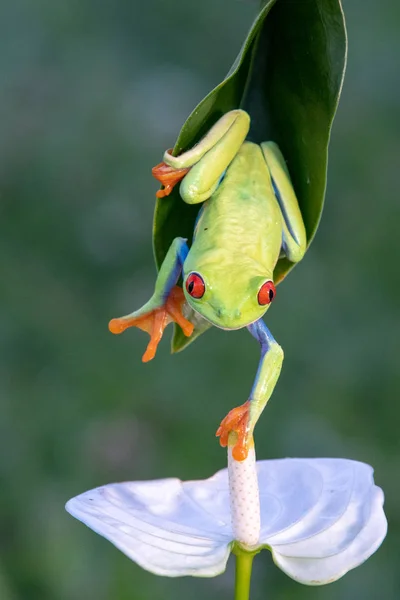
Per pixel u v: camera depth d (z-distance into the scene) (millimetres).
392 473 1598
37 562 1351
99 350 1866
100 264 2127
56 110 2514
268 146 910
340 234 2123
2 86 2578
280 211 908
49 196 2279
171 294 909
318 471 955
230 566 1473
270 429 1674
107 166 2348
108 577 1351
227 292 893
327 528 936
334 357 1818
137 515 933
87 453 1628
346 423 1690
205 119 905
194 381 1771
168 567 917
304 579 924
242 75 907
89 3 2854
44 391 1760
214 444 1659
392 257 2031
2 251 2135
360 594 1417
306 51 893
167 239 911
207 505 943
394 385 1739
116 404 1725
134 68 2680
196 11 2816
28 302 1985
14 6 2844
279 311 1911
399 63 2533
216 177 897
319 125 897
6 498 1492
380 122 2391
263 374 912
